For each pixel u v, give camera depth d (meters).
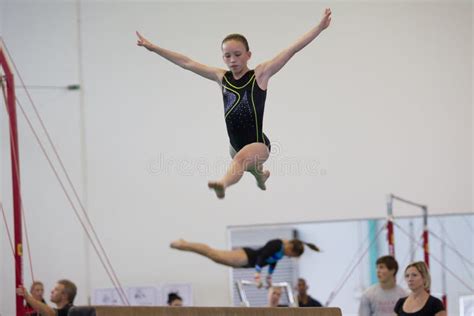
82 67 19.03
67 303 13.22
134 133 19.02
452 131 19.75
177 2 19.27
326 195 19.27
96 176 18.81
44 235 18.52
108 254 18.58
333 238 20.67
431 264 19.42
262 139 8.19
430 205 19.45
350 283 20.52
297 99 19.41
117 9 19.22
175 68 19.27
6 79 12.41
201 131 19.17
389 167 19.48
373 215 19.30
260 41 19.22
